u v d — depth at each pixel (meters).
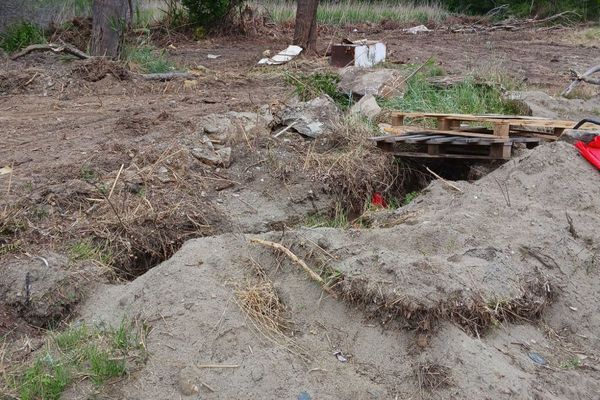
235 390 3.87
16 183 6.02
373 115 8.33
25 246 5.20
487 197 5.78
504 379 3.93
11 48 11.65
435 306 4.16
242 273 4.64
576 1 24.19
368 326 4.26
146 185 6.24
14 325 4.61
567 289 4.83
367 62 12.59
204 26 16.72
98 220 5.64
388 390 3.94
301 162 7.10
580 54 16.02
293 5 21.05
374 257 4.50
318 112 7.84
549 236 5.12
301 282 4.58
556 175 5.94
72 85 9.70
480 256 4.72
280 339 4.20
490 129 7.30
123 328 4.20
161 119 8.00
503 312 4.41
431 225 5.10
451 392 3.87
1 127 7.80
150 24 16.75
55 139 7.35
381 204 6.95
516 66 13.69
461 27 22.56
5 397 3.87
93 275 4.99
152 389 3.90
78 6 13.85
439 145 6.98
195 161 6.76
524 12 24.97
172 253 5.73
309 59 13.62
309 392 3.88
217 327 4.18
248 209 6.41
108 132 7.58
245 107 8.84
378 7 23.72
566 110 9.17
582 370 4.25
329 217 6.71
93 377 3.96
